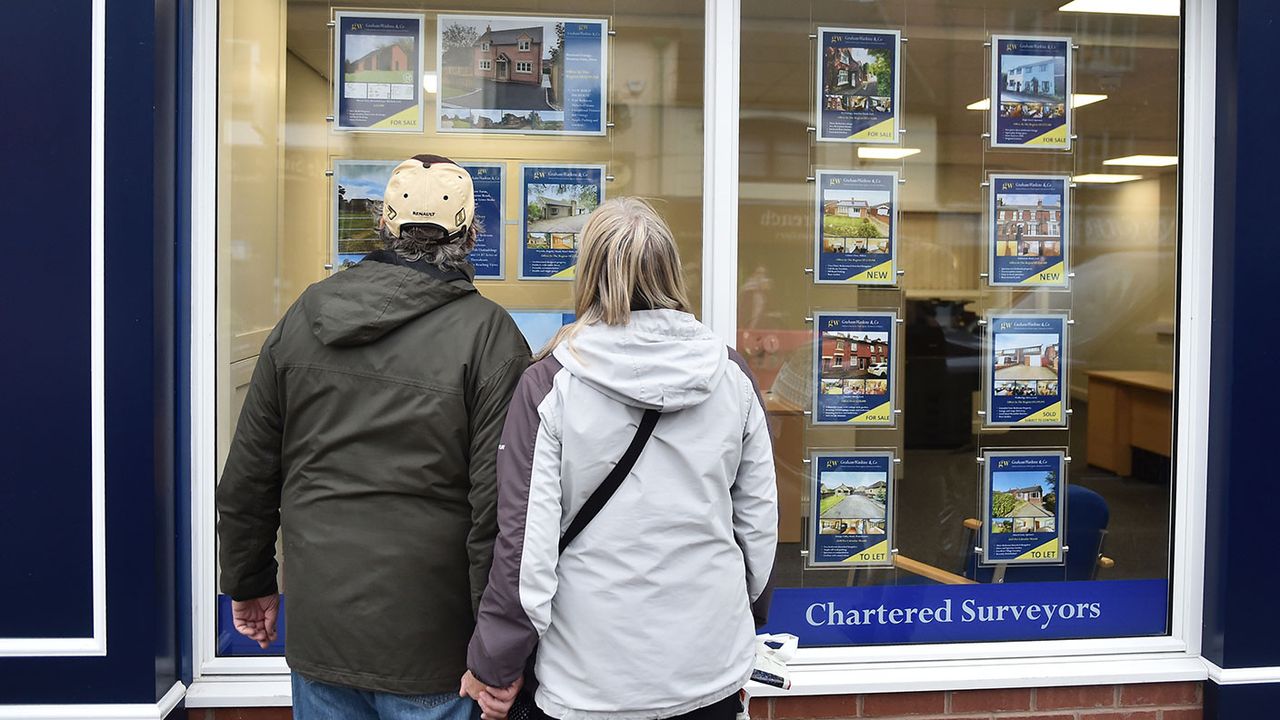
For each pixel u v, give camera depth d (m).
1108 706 3.26
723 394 2.11
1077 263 3.36
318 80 3.15
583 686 2.01
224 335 3.12
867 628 3.30
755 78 3.24
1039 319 3.35
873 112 3.28
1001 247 3.34
